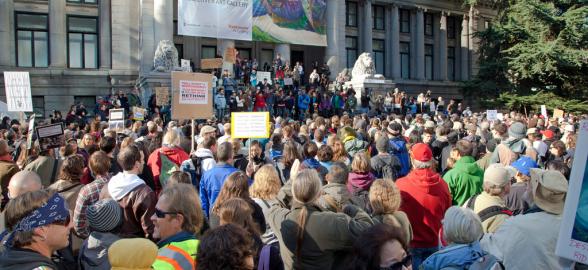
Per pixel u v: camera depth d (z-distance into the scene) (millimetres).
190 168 9398
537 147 13016
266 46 44812
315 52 47156
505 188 6176
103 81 36500
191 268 4316
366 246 4168
